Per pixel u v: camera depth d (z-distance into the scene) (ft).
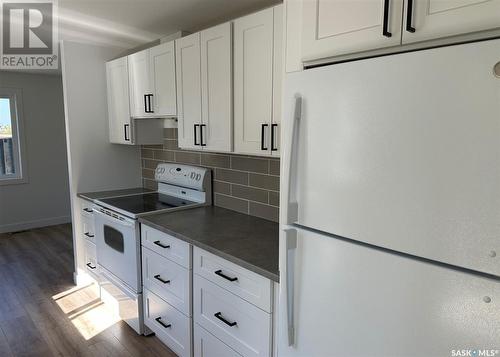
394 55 3.17
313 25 4.01
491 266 2.77
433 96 2.95
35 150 16.52
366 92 3.38
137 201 9.52
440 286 3.05
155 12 7.93
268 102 6.17
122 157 11.44
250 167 8.14
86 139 10.67
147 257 7.92
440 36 3.06
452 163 2.89
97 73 10.64
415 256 3.20
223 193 8.93
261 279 5.23
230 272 5.79
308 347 4.23
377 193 3.39
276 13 5.86
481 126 2.72
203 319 6.54
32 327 8.70
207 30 7.14
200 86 7.51
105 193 10.74
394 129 3.21
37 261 12.92
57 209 17.47
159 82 8.65
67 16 8.15
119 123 10.43
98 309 9.59
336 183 3.71
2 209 15.94
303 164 4.02
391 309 3.40
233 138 6.96
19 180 16.19
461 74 2.78
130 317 8.63
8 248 14.19
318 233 3.97
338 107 3.62
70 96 10.23
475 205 2.80
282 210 4.32
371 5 3.49
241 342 5.73
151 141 10.44
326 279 3.93
